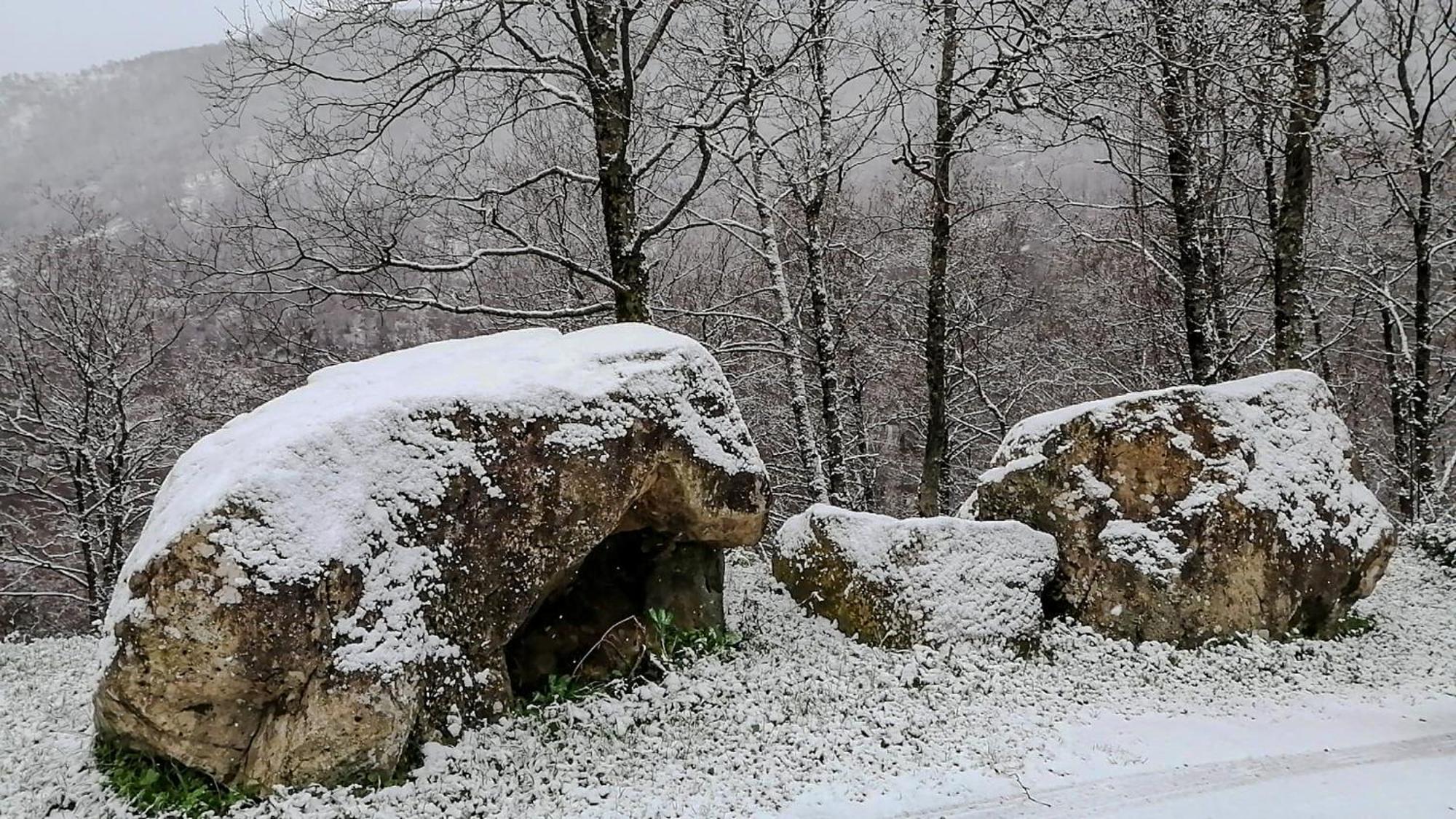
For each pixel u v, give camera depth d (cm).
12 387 2116
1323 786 568
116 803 540
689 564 811
